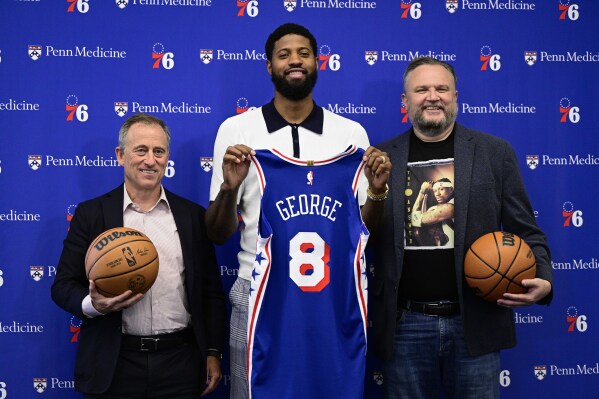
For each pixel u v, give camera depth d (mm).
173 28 2648
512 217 2197
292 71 2143
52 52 2607
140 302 2047
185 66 2654
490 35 2732
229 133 2225
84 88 2619
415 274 2146
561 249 2734
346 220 1995
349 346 1973
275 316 1974
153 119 2150
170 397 2064
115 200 2133
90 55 2621
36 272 2600
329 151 2201
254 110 2283
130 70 2637
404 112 2717
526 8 2740
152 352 2043
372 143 2709
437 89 2158
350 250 1982
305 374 1951
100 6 2625
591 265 2736
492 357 2150
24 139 2596
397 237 2154
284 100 2213
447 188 2162
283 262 1977
